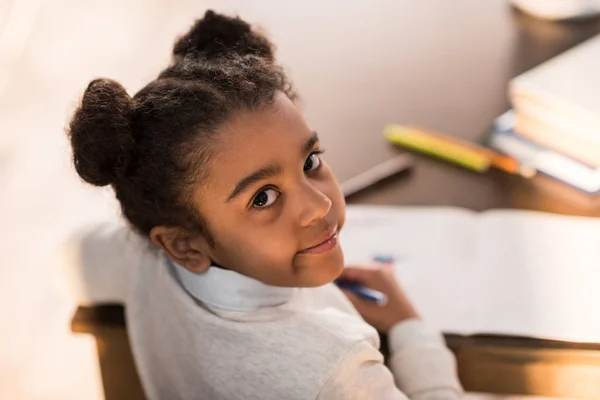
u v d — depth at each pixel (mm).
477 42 1420
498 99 1279
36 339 1953
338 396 732
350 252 1063
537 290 979
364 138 1237
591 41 1272
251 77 715
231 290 790
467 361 944
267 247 742
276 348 758
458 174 1169
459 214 1101
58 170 2412
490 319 953
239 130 694
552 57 1358
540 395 946
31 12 3160
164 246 779
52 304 2035
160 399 964
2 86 2818
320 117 1288
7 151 2527
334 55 1432
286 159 710
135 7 3096
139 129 710
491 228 1073
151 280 897
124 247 945
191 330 816
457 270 1022
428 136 1210
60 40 3006
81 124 722
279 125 707
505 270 1011
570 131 1127
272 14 1570
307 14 1562
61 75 2822
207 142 694
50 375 1865
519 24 1455
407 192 1147
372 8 1558
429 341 935
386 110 1288
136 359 948
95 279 966
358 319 794
